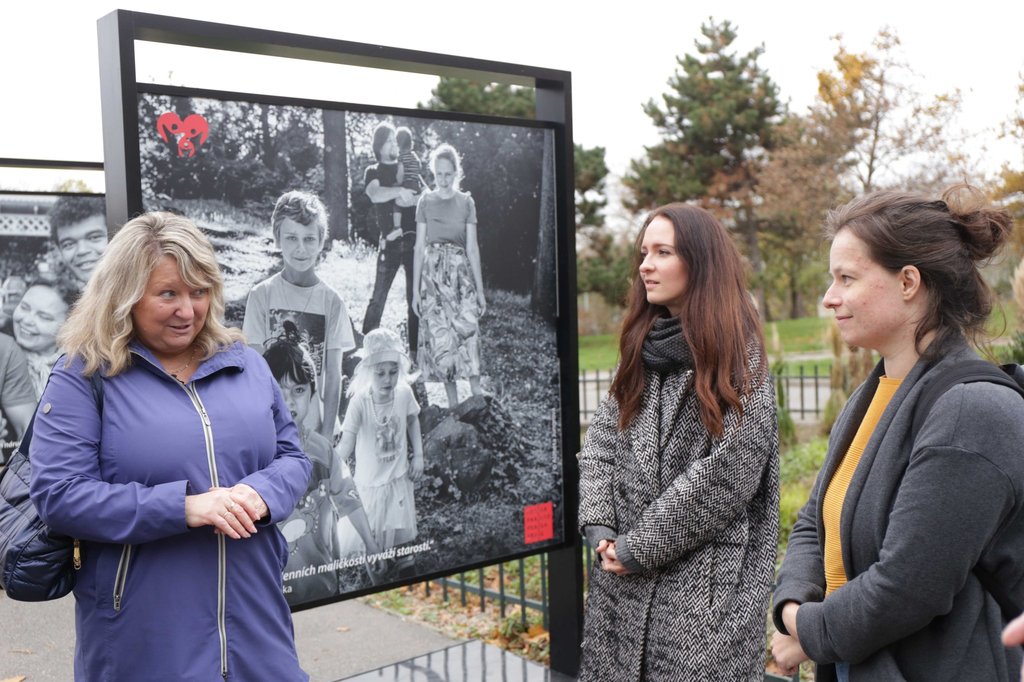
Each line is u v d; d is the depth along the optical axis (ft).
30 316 21.39
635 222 99.14
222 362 7.69
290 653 7.67
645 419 9.07
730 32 92.79
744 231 92.02
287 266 10.00
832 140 63.46
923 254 5.59
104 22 8.99
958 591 5.19
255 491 7.29
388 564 10.84
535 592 17.94
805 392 54.08
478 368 11.57
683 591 8.58
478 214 11.51
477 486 11.57
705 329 8.64
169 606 7.04
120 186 8.95
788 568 6.50
